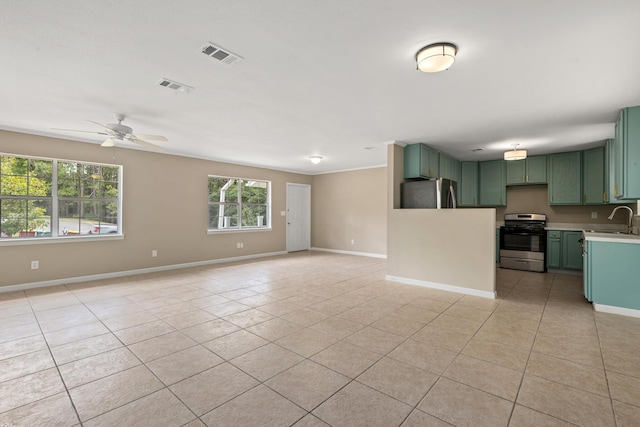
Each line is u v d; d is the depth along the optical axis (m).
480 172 6.38
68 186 4.66
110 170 5.07
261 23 1.82
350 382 2.03
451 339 2.70
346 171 7.97
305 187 8.61
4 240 4.08
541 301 3.82
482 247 4.05
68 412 1.72
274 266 6.11
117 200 5.15
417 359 2.34
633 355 2.40
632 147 3.13
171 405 1.79
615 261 3.37
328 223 8.36
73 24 1.82
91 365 2.23
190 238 6.04
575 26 1.82
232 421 1.65
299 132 4.35
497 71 2.43
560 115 3.50
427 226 4.51
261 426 1.62
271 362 2.28
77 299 3.81
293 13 1.72
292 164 7.20
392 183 4.84
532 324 3.05
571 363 2.28
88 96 2.99
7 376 2.08
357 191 7.75
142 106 3.28
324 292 4.20
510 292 4.24
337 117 3.64
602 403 1.80
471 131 4.21
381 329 2.91
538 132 4.24
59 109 3.37
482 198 6.34
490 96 2.96
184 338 2.69
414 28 1.87
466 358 2.36
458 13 1.72
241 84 2.71
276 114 3.54
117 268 5.07
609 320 3.16
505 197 6.12
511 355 2.40
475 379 2.06
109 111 3.44
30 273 4.28
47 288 4.30
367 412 1.73
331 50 2.13
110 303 3.66
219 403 1.80
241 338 2.70
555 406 1.78
